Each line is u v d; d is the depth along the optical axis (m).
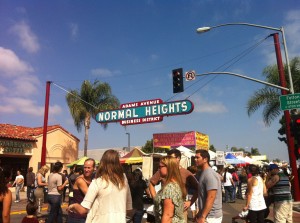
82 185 5.55
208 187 4.84
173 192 3.94
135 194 7.77
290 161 16.66
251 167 7.83
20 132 24.88
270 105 24.14
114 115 23.48
